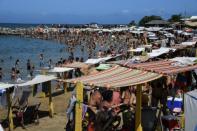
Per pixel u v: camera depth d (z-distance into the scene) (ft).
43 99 69.00
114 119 38.58
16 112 50.85
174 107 46.44
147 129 37.40
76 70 84.17
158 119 38.04
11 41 310.04
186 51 102.06
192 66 40.16
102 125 37.01
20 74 122.42
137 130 35.60
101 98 38.11
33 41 309.22
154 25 317.83
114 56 107.24
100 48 229.04
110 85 31.14
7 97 48.60
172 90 48.83
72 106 38.65
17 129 49.26
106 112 37.14
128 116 38.40
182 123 39.81
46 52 211.20
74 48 229.04
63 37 319.68
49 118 54.60
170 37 200.54
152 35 237.04
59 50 222.48
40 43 285.23
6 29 420.36
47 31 376.07
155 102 45.88
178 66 39.42
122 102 43.47
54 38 321.11
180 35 217.56
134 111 38.78
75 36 321.32
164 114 41.65
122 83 31.86
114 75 35.47
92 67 85.97
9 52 211.20
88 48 222.07
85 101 42.42
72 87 84.43
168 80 50.44
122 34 313.53
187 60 43.27
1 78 114.52
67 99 70.23
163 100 44.47
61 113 57.82
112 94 38.91
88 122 37.32
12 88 50.88
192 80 51.55
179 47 107.45
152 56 86.99
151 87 49.44
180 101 46.44
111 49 187.93
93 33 340.39
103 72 37.17
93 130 36.88
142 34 264.72
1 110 60.03
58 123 51.93
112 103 38.99
